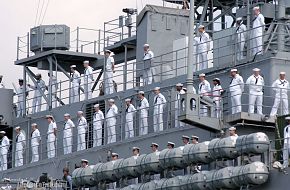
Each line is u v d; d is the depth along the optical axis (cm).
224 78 5203
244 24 5566
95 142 5678
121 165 5138
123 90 5703
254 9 5266
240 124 4894
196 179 4734
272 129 4944
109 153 5522
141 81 5822
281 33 5169
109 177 5209
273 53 5069
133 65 5784
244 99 5081
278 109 5000
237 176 4575
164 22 5925
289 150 4612
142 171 5050
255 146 4559
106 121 5619
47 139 5953
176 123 5281
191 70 4962
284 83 5009
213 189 4684
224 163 4759
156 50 5897
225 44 5356
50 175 5856
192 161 4812
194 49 5459
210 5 5991
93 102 5866
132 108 5506
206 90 5162
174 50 5700
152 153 5006
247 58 5156
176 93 5316
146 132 5419
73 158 5731
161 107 5334
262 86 4984
